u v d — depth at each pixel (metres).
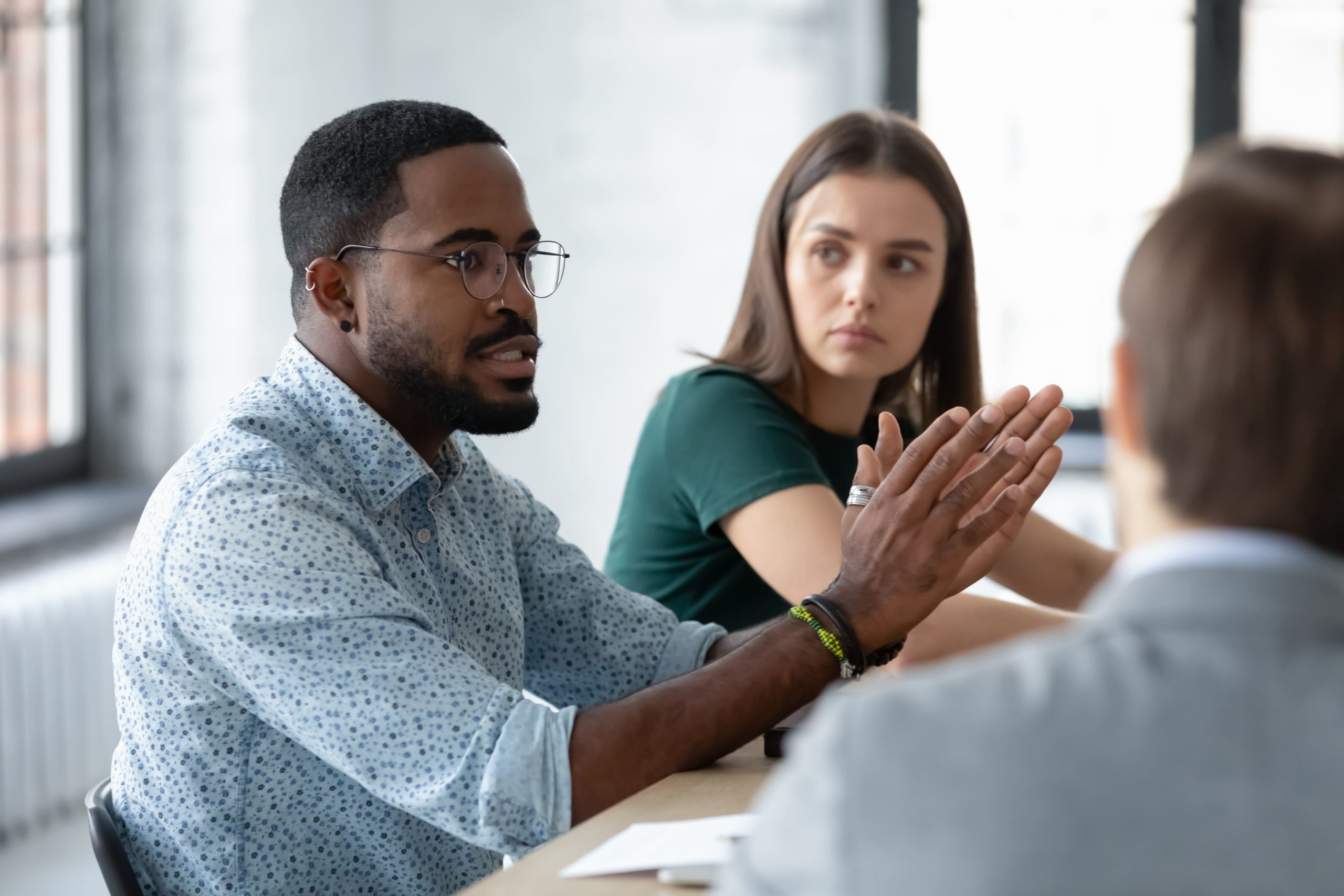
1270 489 0.75
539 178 5.16
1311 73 4.98
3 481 4.48
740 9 4.98
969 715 0.74
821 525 2.22
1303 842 0.69
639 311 5.15
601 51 5.08
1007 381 5.20
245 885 1.66
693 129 5.05
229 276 4.77
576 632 2.05
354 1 5.16
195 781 1.64
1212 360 0.76
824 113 5.00
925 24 5.10
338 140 1.77
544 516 2.12
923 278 2.46
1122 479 0.85
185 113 4.73
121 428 4.87
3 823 3.77
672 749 1.58
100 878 3.70
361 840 1.71
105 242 4.79
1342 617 0.74
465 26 5.20
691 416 2.39
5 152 4.47
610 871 1.30
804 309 2.46
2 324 4.49
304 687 1.55
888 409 2.74
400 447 1.75
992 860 0.70
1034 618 2.26
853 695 0.79
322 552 1.57
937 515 1.67
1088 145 5.09
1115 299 0.84
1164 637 0.75
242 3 4.66
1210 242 0.77
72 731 3.98
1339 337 0.74
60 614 3.93
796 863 0.75
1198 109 5.03
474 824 1.52
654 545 2.46
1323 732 0.70
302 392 1.77
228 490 1.58
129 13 4.72
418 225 1.73
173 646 1.60
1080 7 5.04
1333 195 0.77
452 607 1.83
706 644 2.05
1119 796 0.70
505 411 1.79
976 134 5.12
